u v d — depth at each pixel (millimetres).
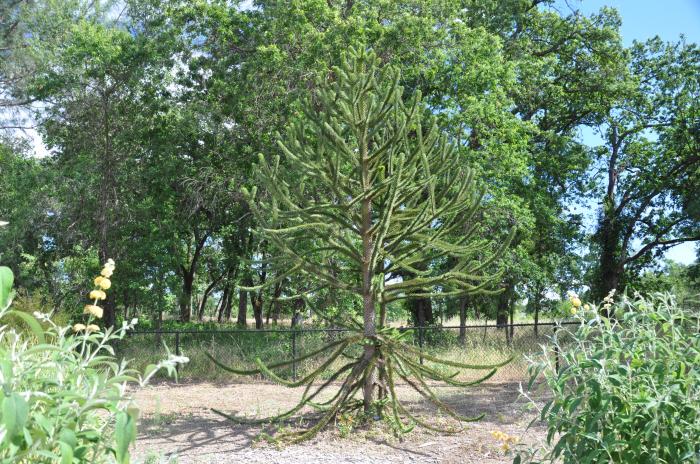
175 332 14164
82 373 2373
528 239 21469
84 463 2186
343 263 10906
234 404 9938
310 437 6871
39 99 19078
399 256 7527
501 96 18531
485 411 8766
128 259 18703
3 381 1946
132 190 19172
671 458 3148
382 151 7215
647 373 3143
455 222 7965
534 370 3652
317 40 16688
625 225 26875
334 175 7102
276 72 17344
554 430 3406
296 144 7383
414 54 17547
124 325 2789
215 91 18656
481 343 14836
